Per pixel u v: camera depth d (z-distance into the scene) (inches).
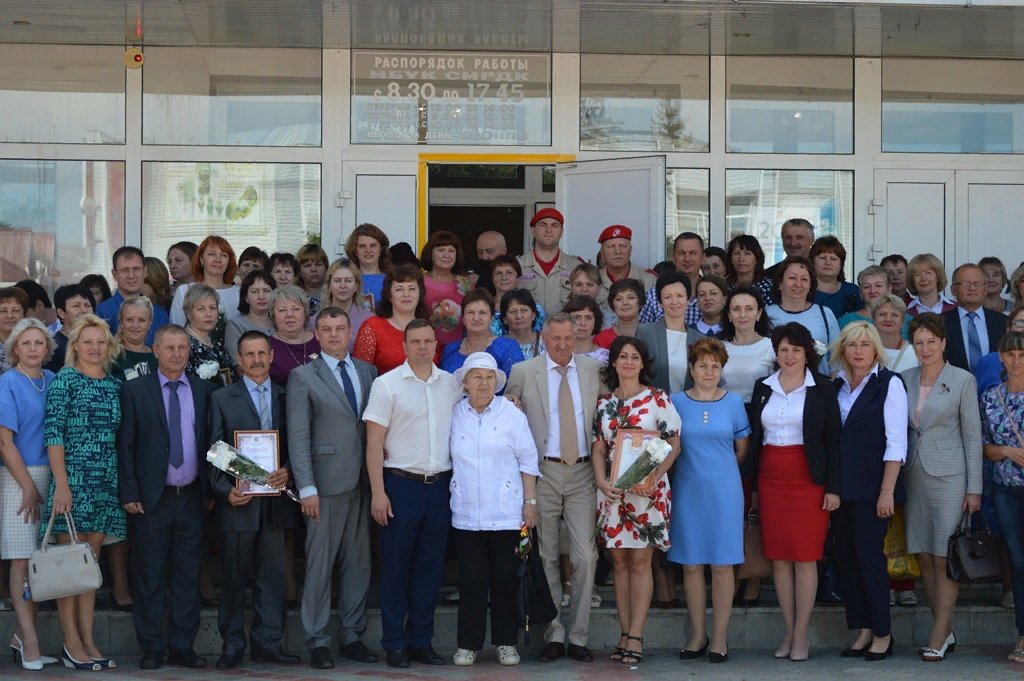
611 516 294.4
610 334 334.0
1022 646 297.6
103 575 326.6
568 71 425.1
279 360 312.2
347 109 421.1
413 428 292.0
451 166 479.2
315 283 366.6
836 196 431.8
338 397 294.0
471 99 424.2
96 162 417.7
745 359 316.5
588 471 299.7
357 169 422.0
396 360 312.2
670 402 298.5
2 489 290.0
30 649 287.3
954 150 434.0
